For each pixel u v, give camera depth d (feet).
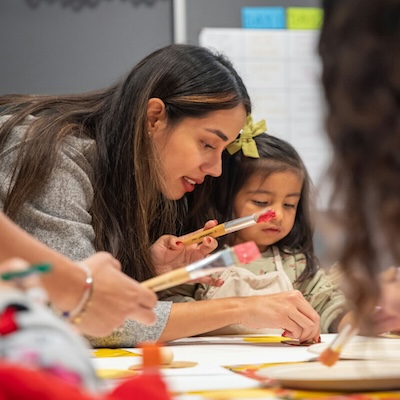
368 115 2.11
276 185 6.65
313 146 9.22
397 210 2.13
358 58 2.13
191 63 5.74
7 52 8.69
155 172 5.56
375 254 2.30
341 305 6.35
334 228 2.32
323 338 5.33
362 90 2.14
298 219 6.91
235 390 2.70
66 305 3.03
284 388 2.68
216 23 9.08
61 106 5.82
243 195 6.70
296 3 9.26
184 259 5.75
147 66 5.74
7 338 1.75
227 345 4.74
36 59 8.73
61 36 8.77
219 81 5.69
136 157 5.50
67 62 8.78
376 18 2.12
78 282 3.01
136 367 3.53
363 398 2.45
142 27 8.91
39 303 1.90
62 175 5.17
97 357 4.07
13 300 1.83
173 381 3.00
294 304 4.94
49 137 5.25
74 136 5.48
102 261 3.16
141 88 5.64
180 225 6.32
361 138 2.17
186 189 5.86
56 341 1.77
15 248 2.86
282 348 4.52
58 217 5.07
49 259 2.94
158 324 4.84
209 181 6.44
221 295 6.36
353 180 2.21
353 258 2.30
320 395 2.53
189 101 5.59
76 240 4.96
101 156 5.50
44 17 8.75
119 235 5.40
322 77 2.28
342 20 2.18
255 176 6.64
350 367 2.93
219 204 6.73
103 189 5.46
